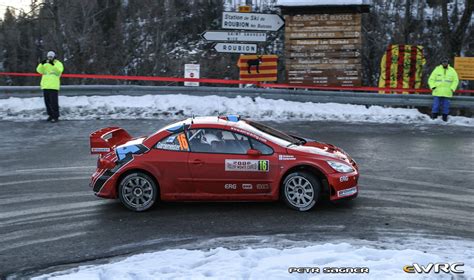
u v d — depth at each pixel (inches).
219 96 714.2
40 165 426.6
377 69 1052.5
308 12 739.4
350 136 544.4
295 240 255.4
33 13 1312.7
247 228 275.3
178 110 665.0
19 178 387.5
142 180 308.0
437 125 619.5
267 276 201.0
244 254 230.4
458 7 1262.3
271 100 706.8
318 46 742.5
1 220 295.1
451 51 899.4
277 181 302.7
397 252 226.1
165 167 306.7
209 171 305.3
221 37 737.6
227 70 1233.4
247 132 308.8
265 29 737.0
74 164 429.1
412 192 341.4
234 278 200.4
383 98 698.2
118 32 1433.3
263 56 753.0
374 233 264.5
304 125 605.9
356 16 729.0
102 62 1330.0
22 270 226.2
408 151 472.4
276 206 313.7
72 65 1309.1
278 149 304.5
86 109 665.0
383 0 1269.7
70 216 301.4
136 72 1337.4
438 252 233.9
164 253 232.5
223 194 308.3
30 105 671.1
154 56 1357.0
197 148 308.7
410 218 288.7
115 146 324.2
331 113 665.0
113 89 713.0
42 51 1423.5
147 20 1494.8
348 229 270.8
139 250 247.8
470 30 1135.6
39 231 276.5
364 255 225.0
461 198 327.6
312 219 288.2
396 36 1087.0
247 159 303.4
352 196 304.3
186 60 1300.4
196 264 219.1
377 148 485.4
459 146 495.5
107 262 233.1
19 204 324.8
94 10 1526.8
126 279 202.5
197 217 295.9
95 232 274.1
